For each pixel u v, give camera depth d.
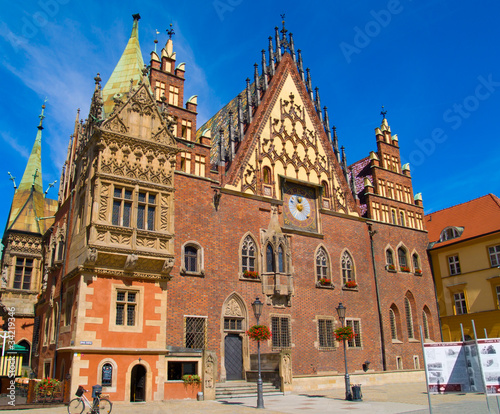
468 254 44.06
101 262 23.98
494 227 42.78
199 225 30.92
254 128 36.91
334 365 35.34
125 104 27.02
